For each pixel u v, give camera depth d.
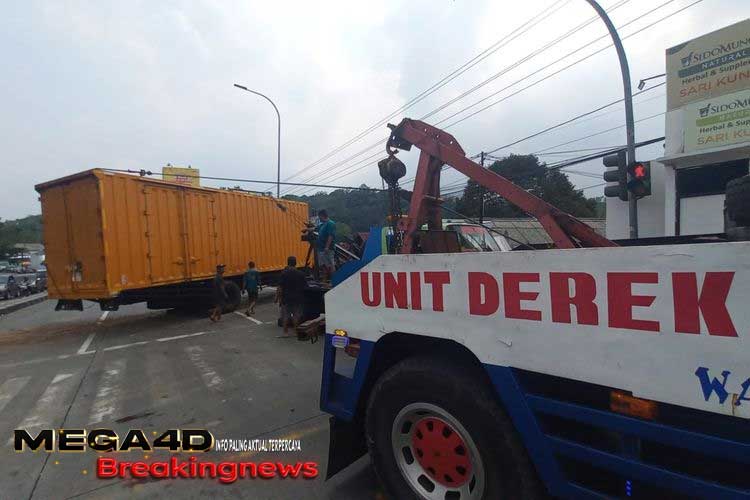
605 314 1.78
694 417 1.63
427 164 3.65
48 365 7.20
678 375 1.60
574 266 1.87
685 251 1.57
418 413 2.58
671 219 11.16
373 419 2.78
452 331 2.34
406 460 2.66
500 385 2.14
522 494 2.14
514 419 2.11
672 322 1.61
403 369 2.59
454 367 2.41
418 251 3.66
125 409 5.02
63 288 10.05
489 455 2.21
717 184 10.55
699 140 10.42
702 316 1.54
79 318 13.21
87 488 3.32
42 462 3.76
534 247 3.99
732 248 1.47
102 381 6.16
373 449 2.79
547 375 2.06
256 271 12.45
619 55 9.19
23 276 28.98
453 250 3.94
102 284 9.52
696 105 10.46
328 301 3.15
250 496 3.15
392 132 3.98
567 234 2.96
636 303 1.70
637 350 1.70
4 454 3.93
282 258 15.93
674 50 10.85
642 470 1.79
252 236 14.36
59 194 9.97
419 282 2.50
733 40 9.83
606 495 1.94
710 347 1.52
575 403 1.99
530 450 2.08
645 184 9.09
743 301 1.45
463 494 2.39
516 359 2.07
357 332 2.92
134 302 10.66
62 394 5.63
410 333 2.56
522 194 3.04
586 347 1.84
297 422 4.49
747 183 2.13
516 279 2.06
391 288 2.67
